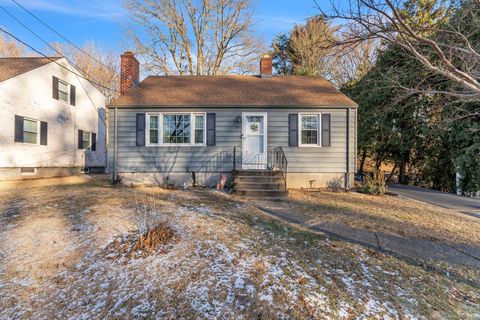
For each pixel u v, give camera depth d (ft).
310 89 35.06
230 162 31.65
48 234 13.50
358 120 45.50
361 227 16.33
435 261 11.95
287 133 31.50
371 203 23.35
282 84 37.04
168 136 31.83
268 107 31.24
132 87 35.45
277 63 77.87
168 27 67.15
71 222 15.25
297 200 24.03
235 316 8.04
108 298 8.82
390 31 13.10
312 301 8.77
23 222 15.26
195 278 9.87
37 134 38.65
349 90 51.88
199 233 13.89
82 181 36.04
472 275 10.82
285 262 11.29
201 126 31.91
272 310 8.31
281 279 9.96
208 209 19.11
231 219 16.83
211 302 8.61
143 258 11.24
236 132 31.65
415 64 32.91
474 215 20.11
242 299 8.77
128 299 8.77
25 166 36.68
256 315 8.09
